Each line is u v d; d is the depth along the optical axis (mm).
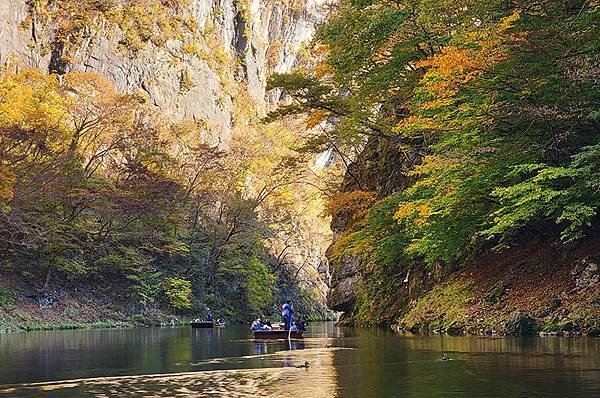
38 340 27453
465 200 21719
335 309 40750
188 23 104375
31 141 46406
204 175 66500
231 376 12625
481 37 19906
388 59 27031
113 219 53344
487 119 20234
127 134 62562
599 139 18969
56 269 50094
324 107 31672
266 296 69188
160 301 56531
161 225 57406
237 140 85000
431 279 28266
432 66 21906
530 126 19875
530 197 17984
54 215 47625
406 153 30234
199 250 63906
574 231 20391
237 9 122688
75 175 49156
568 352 14539
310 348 19656
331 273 42688
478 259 25609
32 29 81188
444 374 11891
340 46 26656
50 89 55750
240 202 66250
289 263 83562
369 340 21750
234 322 64312
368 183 36188
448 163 21250
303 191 85812
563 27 18906
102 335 32562
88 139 59438
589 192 18234
